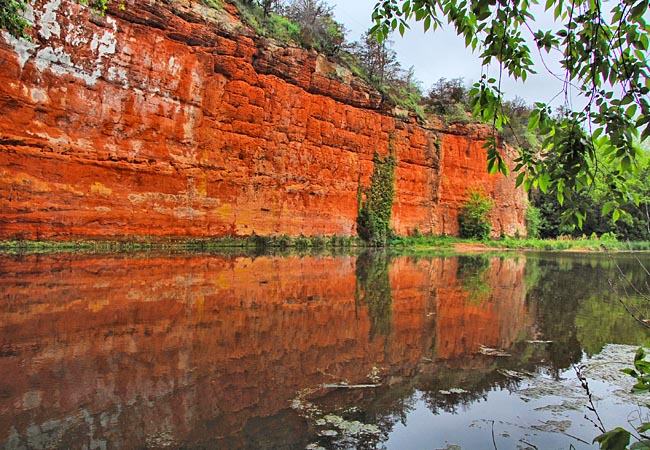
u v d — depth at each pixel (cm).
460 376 465
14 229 1520
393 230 3419
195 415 346
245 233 2366
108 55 1811
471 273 1573
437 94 4184
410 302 905
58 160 1641
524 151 278
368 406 381
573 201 260
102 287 866
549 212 5203
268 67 2517
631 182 252
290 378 439
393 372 470
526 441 327
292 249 2458
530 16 260
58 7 1656
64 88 1672
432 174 3822
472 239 3975
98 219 1752
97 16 1777
